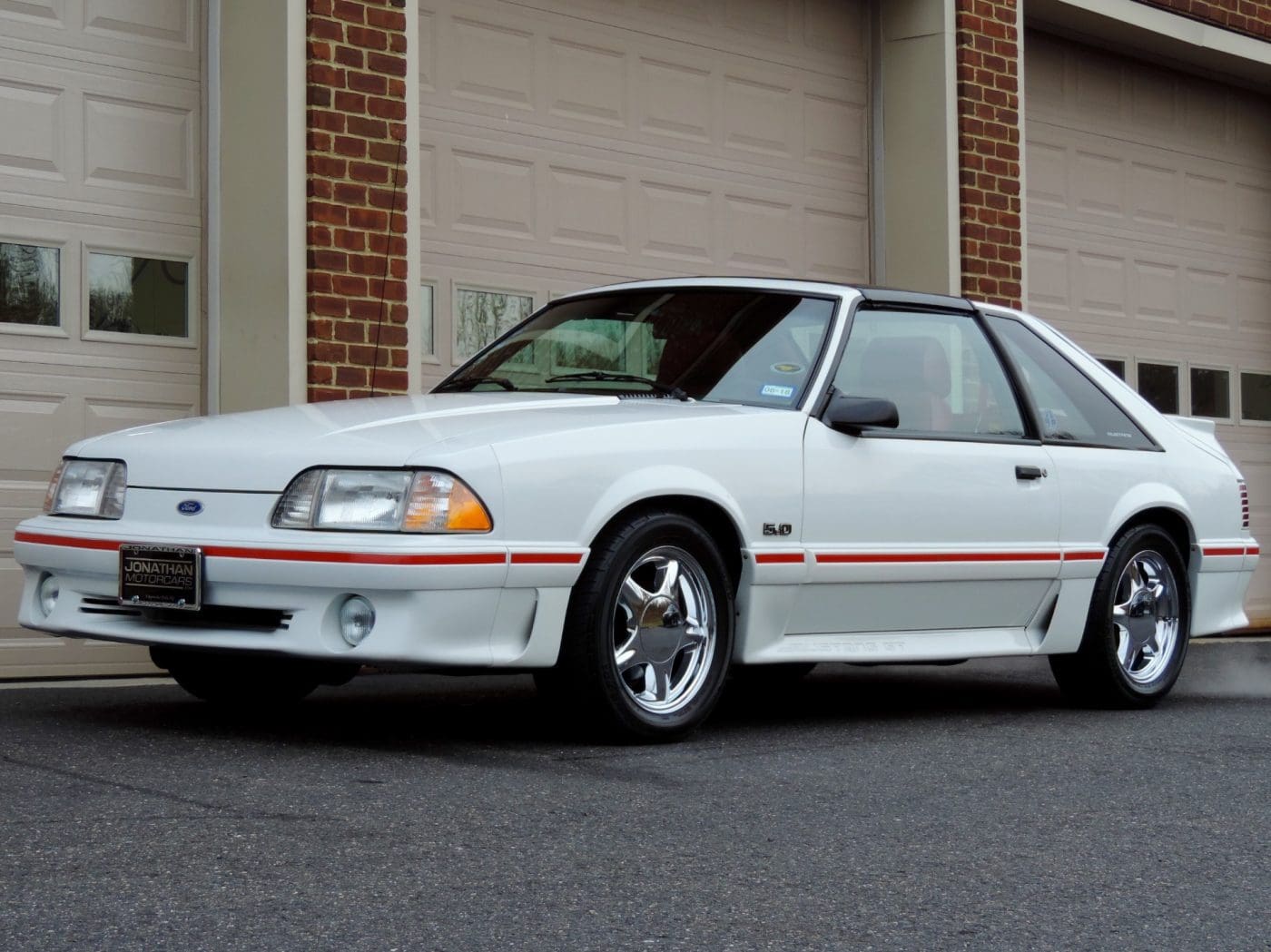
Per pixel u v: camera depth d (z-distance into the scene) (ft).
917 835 14.06
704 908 11.53
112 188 26.17
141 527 17.38
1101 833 14.40
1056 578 21.94
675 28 33.96
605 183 32.58
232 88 26.73
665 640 18.16
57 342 25.55
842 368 20.25
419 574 16.12
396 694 22.52
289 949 10.25
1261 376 46.60
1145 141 43.83
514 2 31.14
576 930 10.88
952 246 37.01
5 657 24.75
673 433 18.19
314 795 14.67
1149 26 41.57
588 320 21.74
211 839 12.91
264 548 16.53
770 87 35.81
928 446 20.58
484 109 30.63
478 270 30.48
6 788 14.64
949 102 37.09
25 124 25.41
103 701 21.08
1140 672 23.27
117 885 11.51
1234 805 15.78
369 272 27.04
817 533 19.33
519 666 16.94
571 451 17.22
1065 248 41.81
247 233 26.55
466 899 11.49
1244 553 24.71
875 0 37.83
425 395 20.42
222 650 17.03
